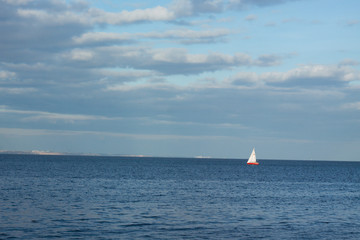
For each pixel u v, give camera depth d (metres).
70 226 33.84
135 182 83.56
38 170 120.94
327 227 35.75
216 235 31.77
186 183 84.31
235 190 70.00
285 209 46.41
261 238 31.00
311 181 101.00
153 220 37.50
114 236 30.72
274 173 142.88
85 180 85.06
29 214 38.78
